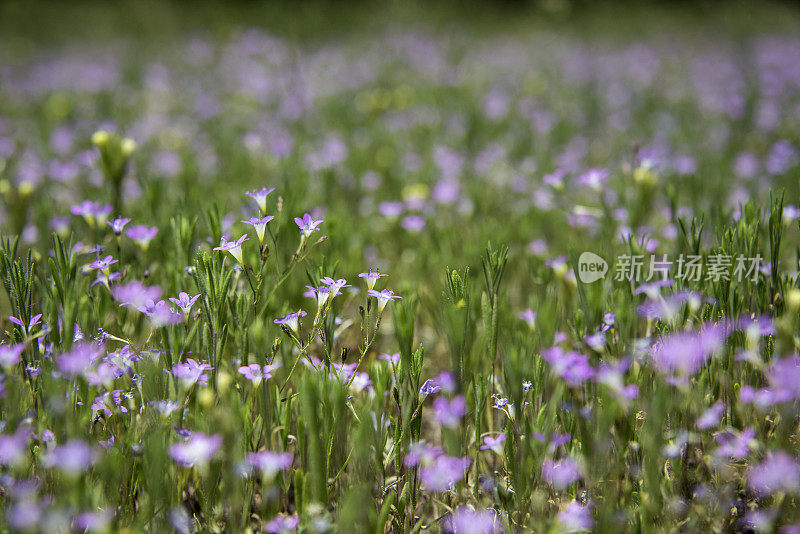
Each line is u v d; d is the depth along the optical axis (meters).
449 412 1.86
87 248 2.94
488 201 4.85
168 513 1.87
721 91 8.53
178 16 14.40
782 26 14.00
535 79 9.10
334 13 14.29
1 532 1.72
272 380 2.36
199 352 2.35
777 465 1.85
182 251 2.58
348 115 7.60
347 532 1.63
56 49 13.30
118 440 2.03
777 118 6.96
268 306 2.56
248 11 13.92
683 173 4.79
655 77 9.62
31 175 5.10
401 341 2.01
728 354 2.28
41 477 1.99
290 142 5.96
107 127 6.21
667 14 16.19
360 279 3.23
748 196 4.29
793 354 2.21
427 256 3.57
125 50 12.64
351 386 2.23
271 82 9.04
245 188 4.55
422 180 5.14
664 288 2.54
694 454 2.32
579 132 7.14
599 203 4.42
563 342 2.74
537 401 2.33
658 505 2.00
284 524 1.81
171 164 5.21
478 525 1.81
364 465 1.83
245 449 1.95
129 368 2.19
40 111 8.06
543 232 4.37
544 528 1.89
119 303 2.49
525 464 2.01
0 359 1.94
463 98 8.15
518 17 16.33
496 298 2.14
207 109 7.71
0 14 14.99
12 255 2.42
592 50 12.31
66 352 2.09
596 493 2.03
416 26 14.16
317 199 4.14
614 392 1.89
